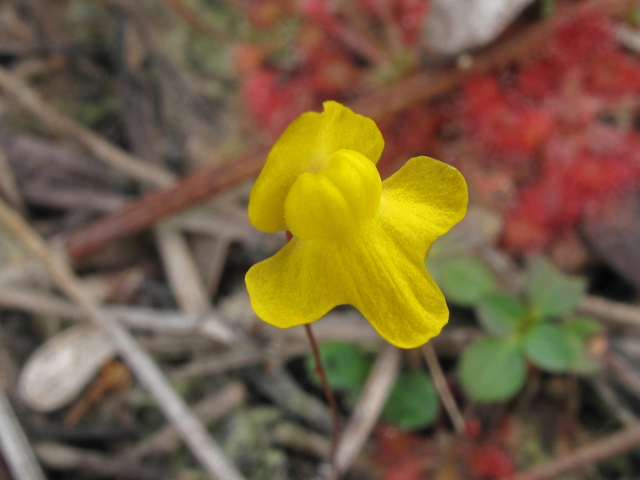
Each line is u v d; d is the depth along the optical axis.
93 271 0.06
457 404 0.05
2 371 0.05
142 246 0.06
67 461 0.05
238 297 0.05
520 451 0.05
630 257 0.05
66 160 0.06
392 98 0.06
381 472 0.05
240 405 0.05
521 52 0.06
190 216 0.06
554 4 0.06
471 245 0.05
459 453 0.05
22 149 0.06
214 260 0.06
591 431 0.05
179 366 0.05
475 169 0.06
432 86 0.06
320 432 0.05
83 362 0.05
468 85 0.06
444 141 0.06
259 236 0.06
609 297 0.06
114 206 0.06
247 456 0.05
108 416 0.05
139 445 0.05
